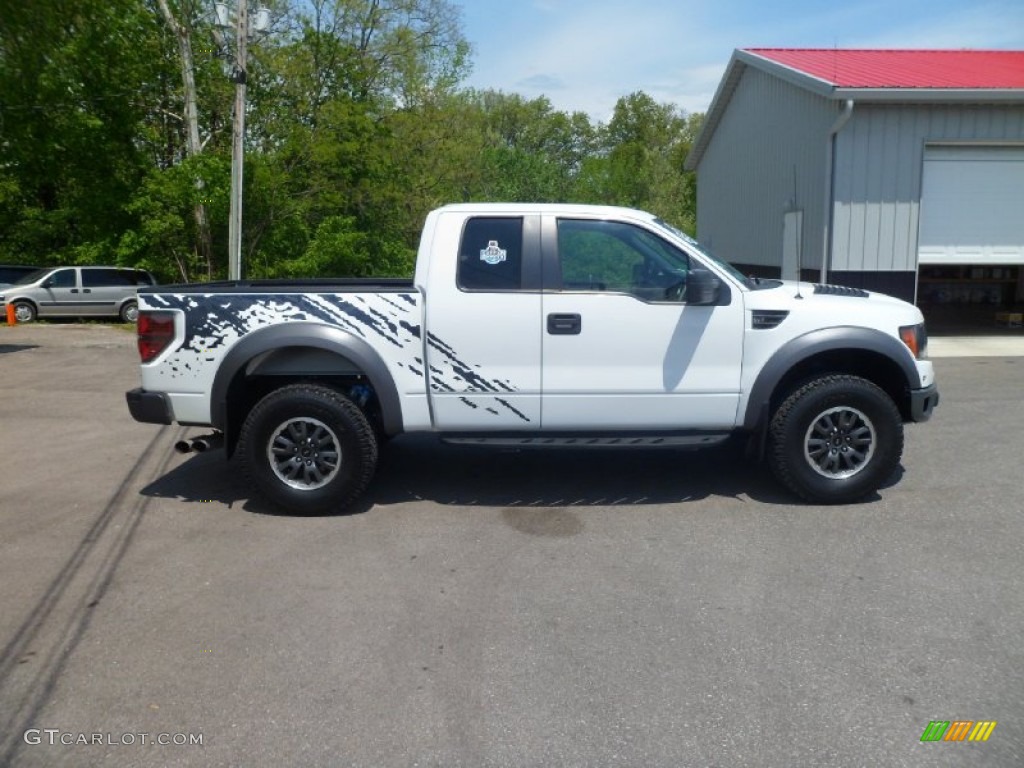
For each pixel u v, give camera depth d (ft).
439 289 18.53
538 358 18.67
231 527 18.53
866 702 11.36
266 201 73.36
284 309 18.65
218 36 71.67
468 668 12.37
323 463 19.07
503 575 15.72
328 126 78.79
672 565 16.07
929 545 16.92
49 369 41.83
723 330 18.67
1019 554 16.40
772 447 19.27
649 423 19.02
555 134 200.13
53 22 41.78
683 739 10.62
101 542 17.63
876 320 18.93
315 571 16.01
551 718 11.09
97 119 67.21
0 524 18.79
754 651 12.75
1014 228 46.96
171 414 19.06
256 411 18.85
